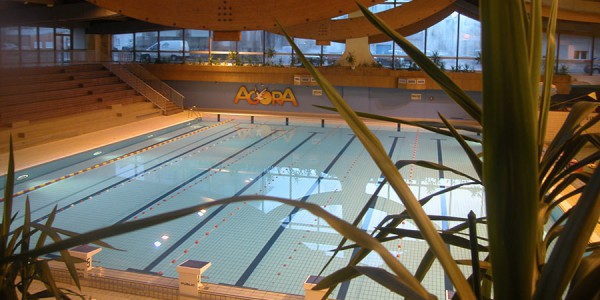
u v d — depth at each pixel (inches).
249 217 282.5
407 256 233.0
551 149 46.1
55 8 571.8
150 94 643.5
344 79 639.8
